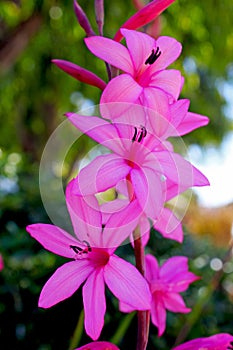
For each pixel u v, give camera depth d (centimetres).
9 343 56
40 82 154
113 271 27
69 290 27
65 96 154
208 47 143
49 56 146
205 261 77
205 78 184
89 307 27
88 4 126
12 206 64
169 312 59
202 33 139
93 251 28
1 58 126
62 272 27
